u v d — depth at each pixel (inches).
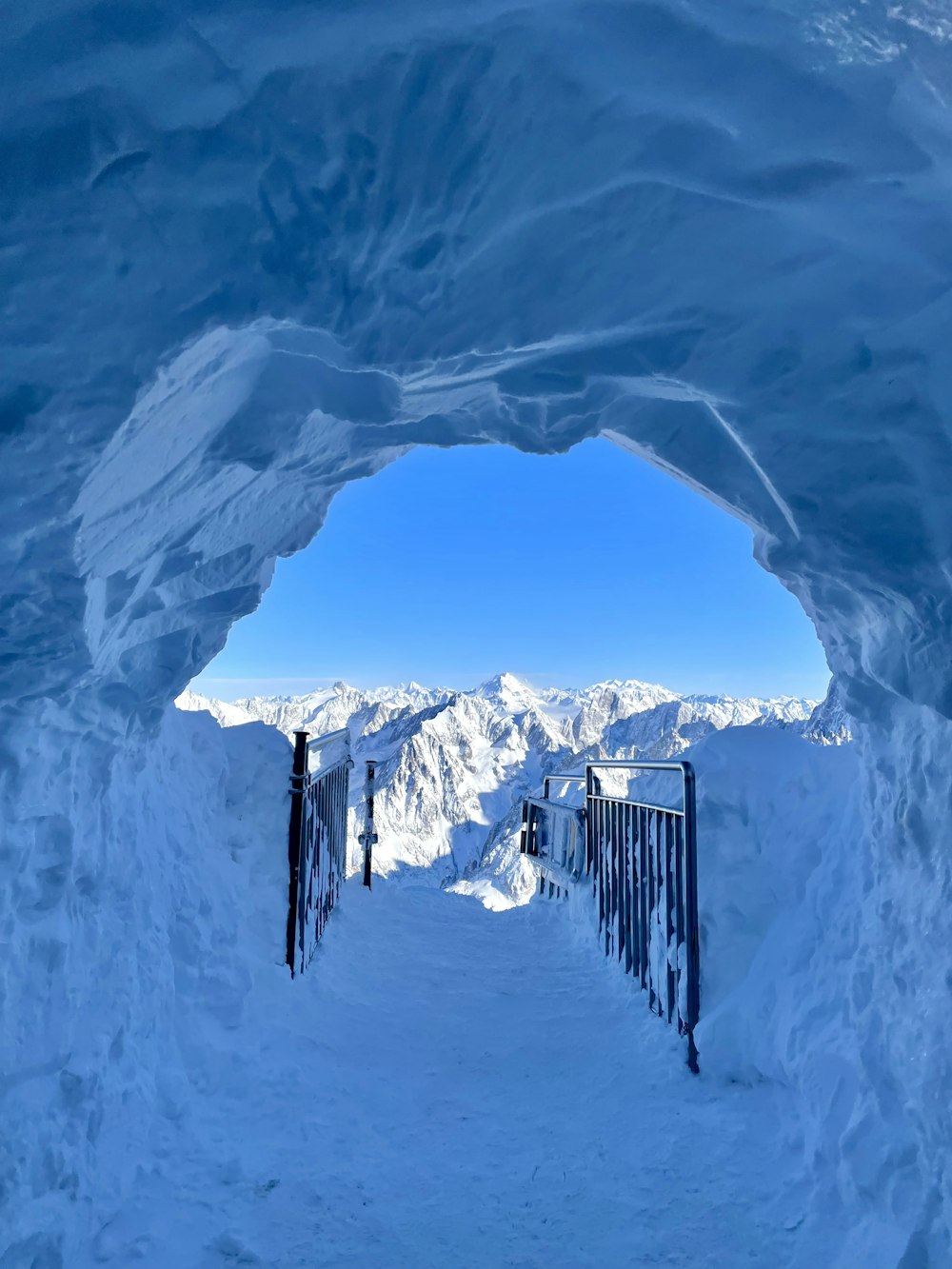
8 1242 69.6
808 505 76.1
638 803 169.5
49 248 56.9
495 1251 83.9
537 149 61.2
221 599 112.7
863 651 90.4
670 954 145.5
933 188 61.4
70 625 72.5
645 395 86.0
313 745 177.6
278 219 60.4
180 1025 114.1
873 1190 81.0
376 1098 121.0
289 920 158.9
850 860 112.7
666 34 56.9
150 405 65.0
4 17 52.2
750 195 62.9
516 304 68.8
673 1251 83.5
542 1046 145.8
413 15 54.9
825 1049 99.2
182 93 55.9
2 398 59.1
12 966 76.9
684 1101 118.2
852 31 57.2
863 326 68.5
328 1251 83.0
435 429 98.2
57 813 86.1
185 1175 92.8
